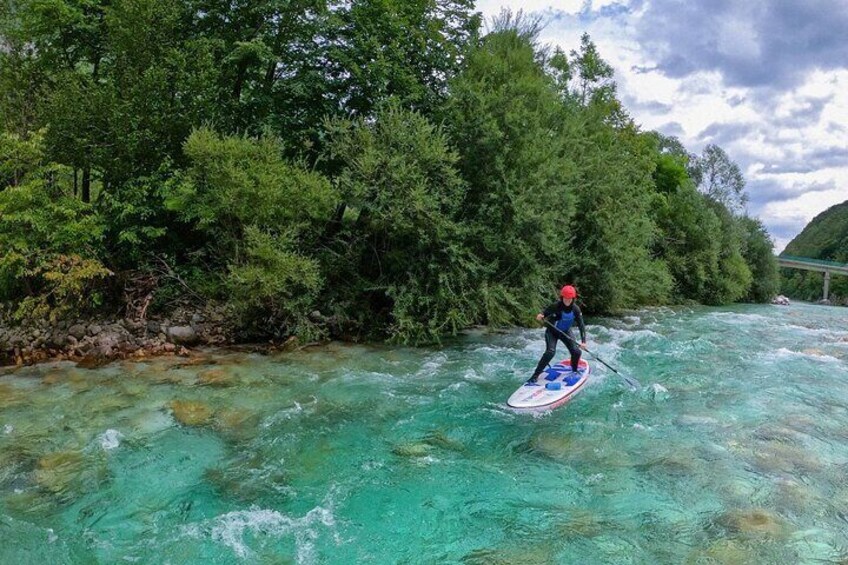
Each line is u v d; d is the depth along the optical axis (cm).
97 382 959
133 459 674
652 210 3025
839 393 998
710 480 645
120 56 1265
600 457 710
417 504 584
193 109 1291
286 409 861
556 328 985
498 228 1449
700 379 1089
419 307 1378
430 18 1795
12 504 566
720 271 3206
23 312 1108
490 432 793
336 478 642
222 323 1288
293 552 493
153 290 1279
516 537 524
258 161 1210
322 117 1564
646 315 2209
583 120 2031
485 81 1605
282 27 1560
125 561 477
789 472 668
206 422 796
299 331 1275
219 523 538
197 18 1559
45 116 1176
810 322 2105
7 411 816
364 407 884
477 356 1269
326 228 1468
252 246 1198
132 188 1215
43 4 1280
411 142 1313
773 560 491
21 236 1096
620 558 491
